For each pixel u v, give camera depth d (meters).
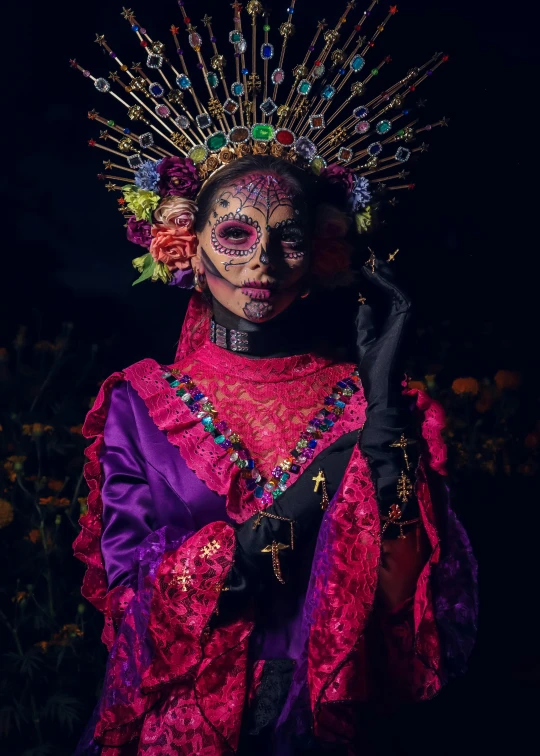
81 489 4.87
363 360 2.61
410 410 2.62
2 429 5.00
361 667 2.52
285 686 2.56
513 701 4.62
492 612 4.97
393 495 2.50
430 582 2.59
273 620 2.60
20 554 4.62
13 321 7.14
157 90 2.77
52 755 4.27
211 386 2.73
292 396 2.71
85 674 4.46
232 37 2.77
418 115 6.59
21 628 4.58
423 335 6.16
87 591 2.71
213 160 2.72
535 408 5.52
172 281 2.85
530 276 6.86
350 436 2.67
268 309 2.67
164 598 2.47
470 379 5.23
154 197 2.77
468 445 5.13
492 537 5.06
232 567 2.49
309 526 2.60
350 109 5.84
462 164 6.77
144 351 6.99
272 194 2.64
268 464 2.63
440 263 6.85
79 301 7.33
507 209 6.86
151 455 2.66
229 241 2.65
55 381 5.57
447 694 4.61
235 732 2.48
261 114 2.98
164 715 2.49
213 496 2.61
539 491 5.14
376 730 2.64
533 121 6.76
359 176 2.80
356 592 2.48
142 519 2.64
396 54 6.47
